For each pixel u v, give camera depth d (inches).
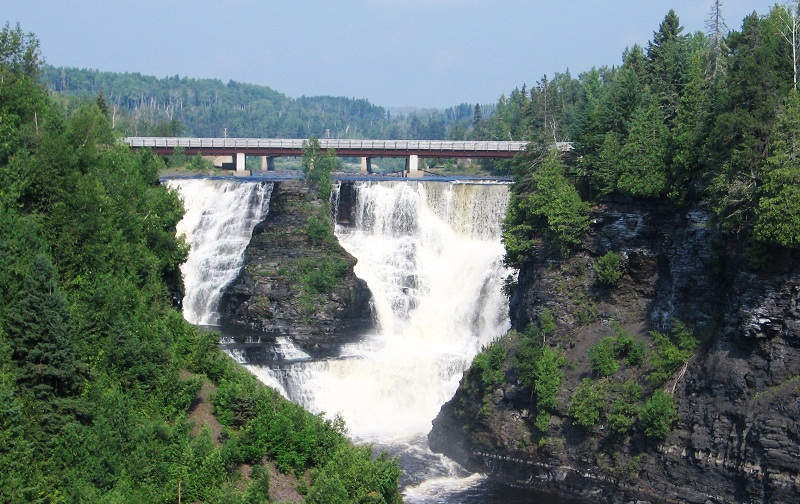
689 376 3779.5
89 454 2640.3
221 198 5748.0
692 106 4175.7
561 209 4355.3
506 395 4106.8
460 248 5457.7
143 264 3479.3
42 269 2795.3
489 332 5093.5
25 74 3742.6
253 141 7209.6
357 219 5634.8
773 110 3676.2
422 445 4308.6
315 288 5206.7
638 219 4256.9
